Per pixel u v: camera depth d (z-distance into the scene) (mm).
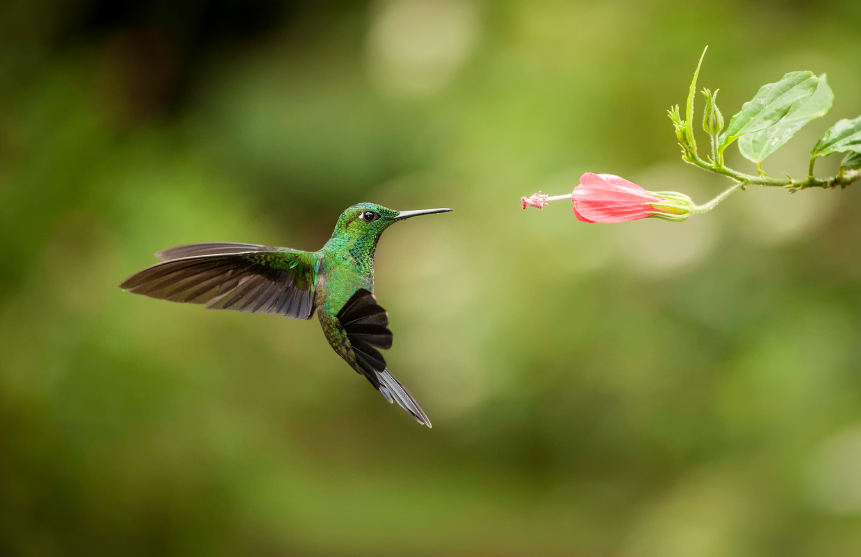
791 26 10820
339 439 17969
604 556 11961
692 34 10891
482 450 15156
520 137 11930
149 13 19109
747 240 9859
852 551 6312
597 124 11219
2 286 7617
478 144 12617
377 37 16734
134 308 7977
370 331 3021
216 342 8969
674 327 10641
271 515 10930
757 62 10531
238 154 19016
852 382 7945
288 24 20891
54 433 7398
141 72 18922
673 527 8266
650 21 11453
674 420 10891
